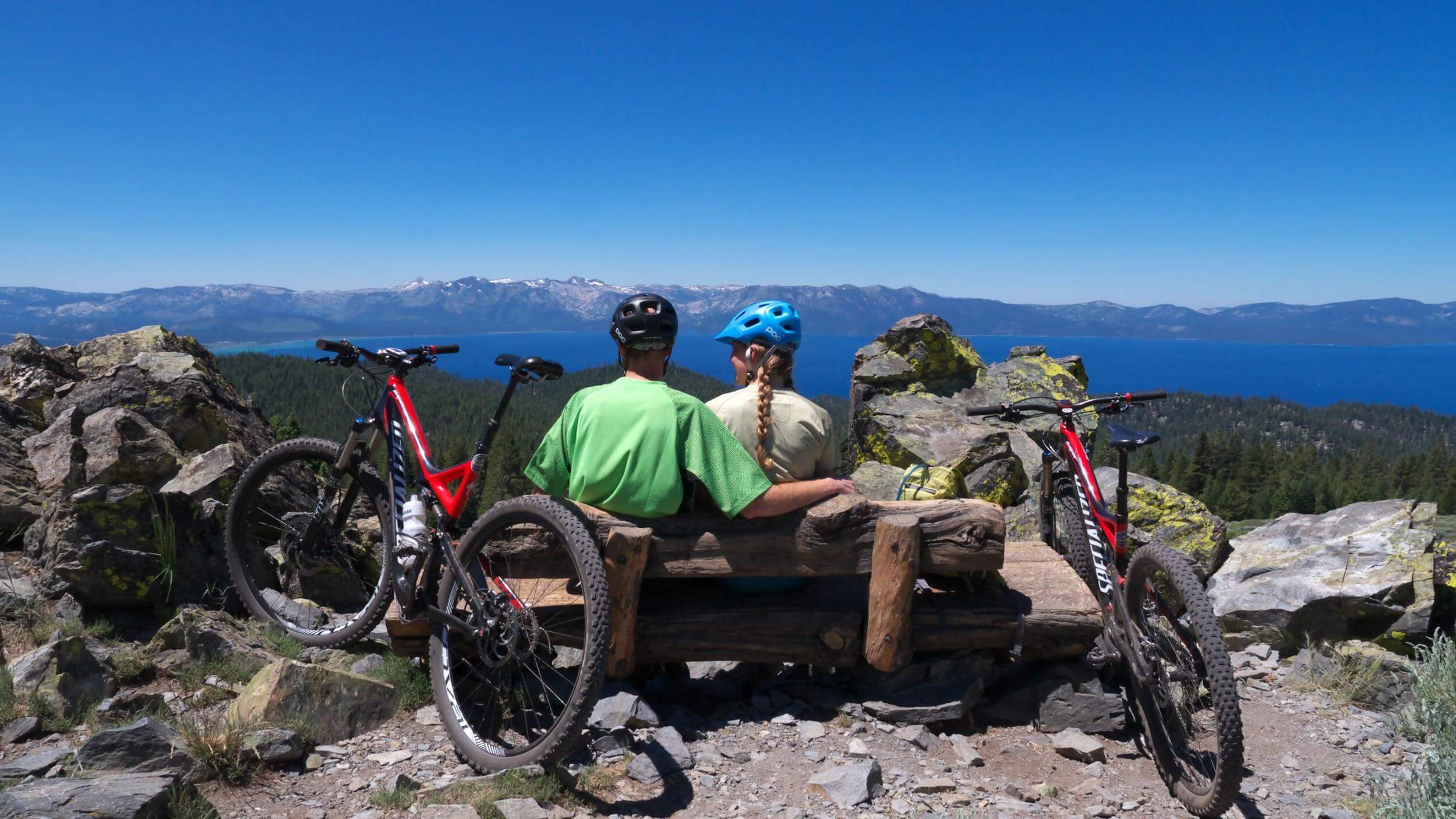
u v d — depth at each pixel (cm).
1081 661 428
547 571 393
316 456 440
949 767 377
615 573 369
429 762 347
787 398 411
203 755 314
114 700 354
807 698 425
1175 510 676
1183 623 376
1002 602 423
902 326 1030
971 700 415
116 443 548
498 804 298
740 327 412
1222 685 322
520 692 388
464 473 367
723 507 372
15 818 251
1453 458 15588
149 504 445
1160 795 365
